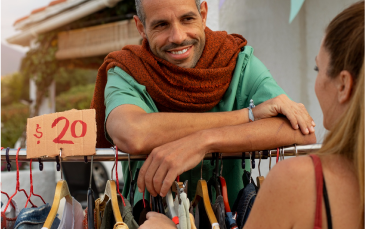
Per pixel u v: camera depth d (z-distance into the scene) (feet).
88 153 3.73
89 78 45.57
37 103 22.15
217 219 3.65
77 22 18.99
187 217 3.21
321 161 2.77
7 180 10.62
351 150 2.74
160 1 4.28
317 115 9.86
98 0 16.76
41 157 3.80
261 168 8.87
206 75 4.61
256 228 2.90
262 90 4.74
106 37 18.35
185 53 4.54
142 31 4.85
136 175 4.59
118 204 3.73
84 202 14.11
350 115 2.68
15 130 29.17
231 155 4.05
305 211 2.70
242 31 9.79
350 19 2.77
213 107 5.05
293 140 4.05
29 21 19.89
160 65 4.72
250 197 3.79
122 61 4.80
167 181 3.66
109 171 17.63
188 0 4.36
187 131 4.00
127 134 3.94
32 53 20.79
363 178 2.56
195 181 4.89
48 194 12.10
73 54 19.51
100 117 5.34
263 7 9.92
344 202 2.66
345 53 2.76
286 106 4.15
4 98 55.77
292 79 10.05
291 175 2.75
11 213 4.29
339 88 2.84
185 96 4.67
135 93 4.55
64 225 3.77
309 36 9.93
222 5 9.45
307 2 9.92
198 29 4.50
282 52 10.03
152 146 3.93
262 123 4.03
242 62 4.98
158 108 4.91
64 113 3.82
